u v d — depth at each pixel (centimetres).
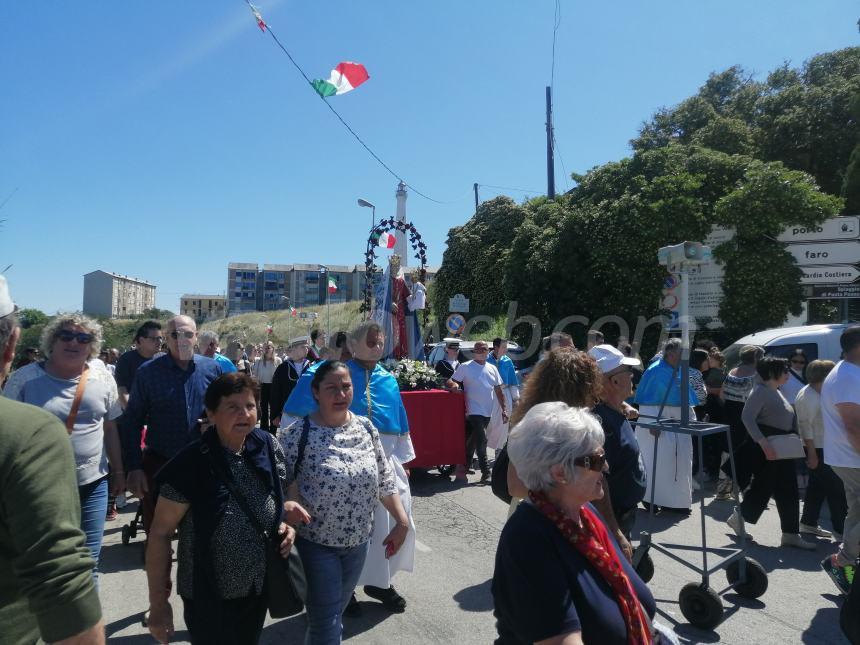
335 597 298
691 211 1537
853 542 401
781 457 543
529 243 1941
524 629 180
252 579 255
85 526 362
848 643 376
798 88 1931
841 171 1819
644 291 1592
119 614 417
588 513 213
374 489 314
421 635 387
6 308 178
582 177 2041
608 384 336
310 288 10831
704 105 2130
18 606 152
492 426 828
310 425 313
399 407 434
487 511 663
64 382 365
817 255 1416
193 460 256
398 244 2183
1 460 144
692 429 399
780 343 848
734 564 441
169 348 427
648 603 208
